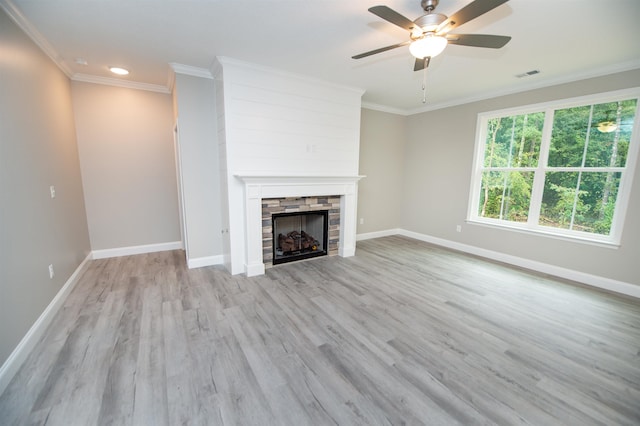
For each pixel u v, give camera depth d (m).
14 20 2.06
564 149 3.49
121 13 2.08
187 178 3.44
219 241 3.75
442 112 4.80
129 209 4.02
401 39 2.51
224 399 1.57
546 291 3.06
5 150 1.88
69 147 3.23
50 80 2.77
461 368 1.85
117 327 2.26
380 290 3.03
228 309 2.57
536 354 2.00
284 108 3.43
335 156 3.93
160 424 1.41
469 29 2.29
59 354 1.92
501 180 4.15
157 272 3.44
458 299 2.85
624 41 2.46
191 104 3.33
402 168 5.57
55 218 2.66
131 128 3.89
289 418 1.45
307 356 1.94
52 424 1.39
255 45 2.64
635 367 1.88
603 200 3.22
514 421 1.45
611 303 2.79
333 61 3.02
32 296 2.09
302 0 1.92
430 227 5.14
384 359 1.92
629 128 3.00
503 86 3.83
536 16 2.08
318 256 4.11
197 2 1.94
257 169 3.35
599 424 1.45
